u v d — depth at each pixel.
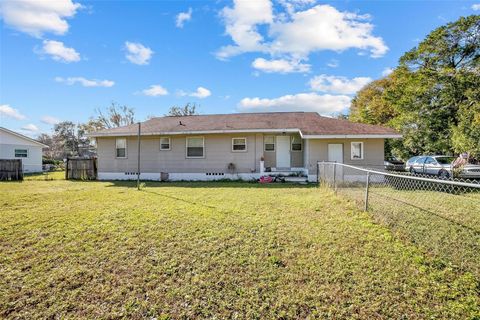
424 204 6.62
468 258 3.49
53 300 2.76
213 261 3.57
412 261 3.47
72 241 4.34
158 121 17.59
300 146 15.02
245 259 3.62
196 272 3.29
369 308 2.56
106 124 37.38
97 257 3.73
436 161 14.09
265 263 3.50
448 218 5.18
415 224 4.94
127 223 5.30
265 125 14.34
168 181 14.25
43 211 6.41
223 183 12.91
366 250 3.83
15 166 15.55
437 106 21.30
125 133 14.80
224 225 5.12
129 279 3.15
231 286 2.98
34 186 11.93
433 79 21.11
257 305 2.64
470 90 18.62
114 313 2.55
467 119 17.19
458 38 21.00
